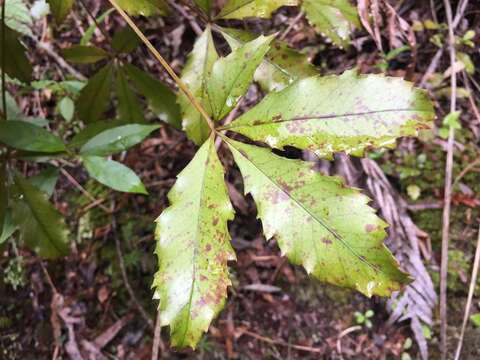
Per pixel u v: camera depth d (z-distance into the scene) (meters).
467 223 0.52
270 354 0.51
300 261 0.21
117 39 0.40
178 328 0.22
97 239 0.58
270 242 0.55
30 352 0.55
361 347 0.50
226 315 0.53
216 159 0.24
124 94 0.43
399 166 0.54
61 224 0.38
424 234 0.51
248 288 0.54
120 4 0.32
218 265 0.22
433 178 0.54
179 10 0.61
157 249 0.23
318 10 0.36
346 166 0.52
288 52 0.31
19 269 0.58
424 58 0.58
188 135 0.32
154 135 0.60
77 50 0.40
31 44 0.64
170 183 0.59
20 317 0.57
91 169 0.36
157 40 0.62
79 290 0.57
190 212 0.23
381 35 0.57
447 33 0.57
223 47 0.59
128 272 0.56
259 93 0.54
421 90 0.20
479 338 0.47
